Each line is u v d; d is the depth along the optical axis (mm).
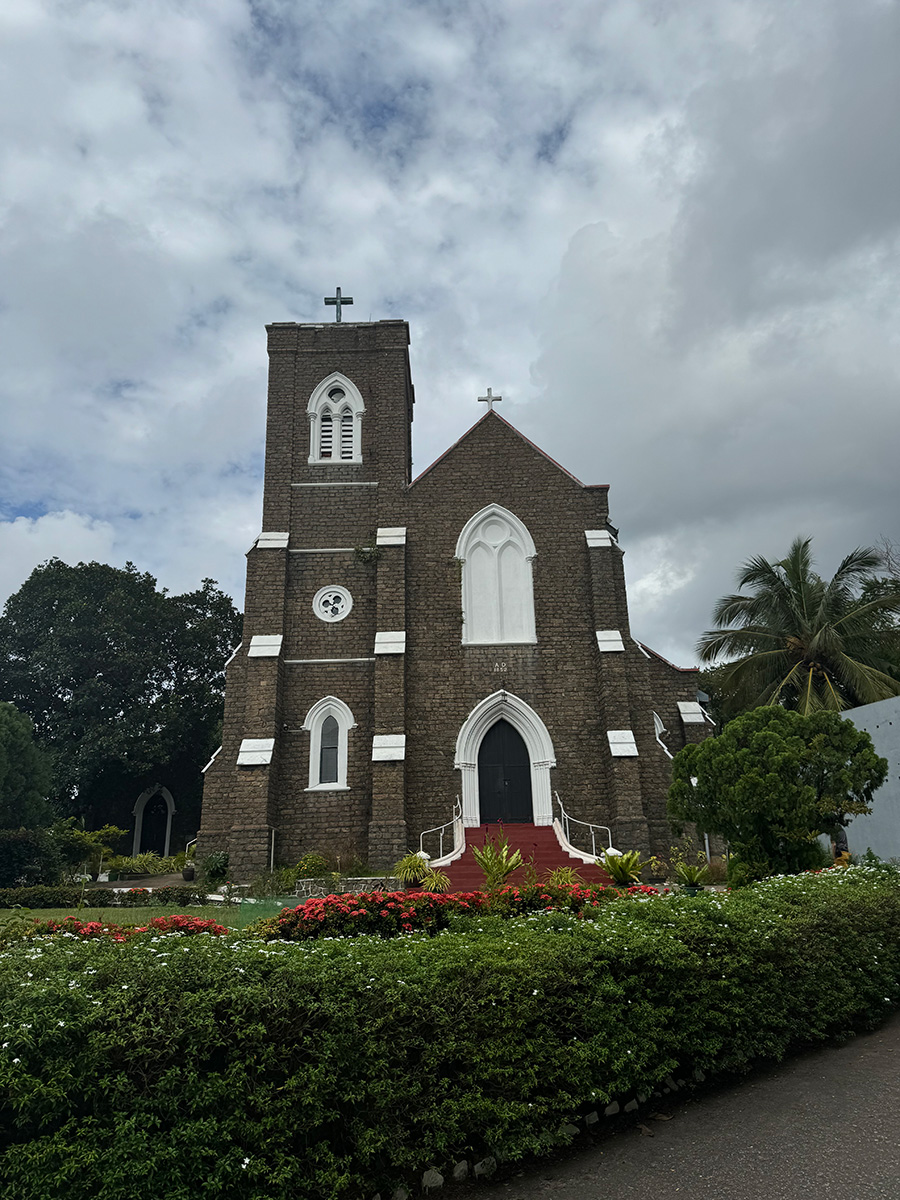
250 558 27062
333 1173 5297
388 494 27859
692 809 16328
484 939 7348
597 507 27719
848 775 14938
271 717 25078
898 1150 6121
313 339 30078
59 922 9781
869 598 33156
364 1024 5668
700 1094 7562
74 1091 4773
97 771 42344
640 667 26156
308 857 23375
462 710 25688
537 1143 6113
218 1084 4992
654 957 7328
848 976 9406
